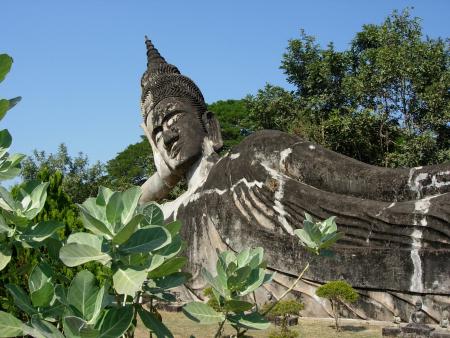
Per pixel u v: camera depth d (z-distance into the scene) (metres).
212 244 10.85
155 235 2.00
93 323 1.88
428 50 20.14
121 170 34.22
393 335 7.80
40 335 1.93
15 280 4.39
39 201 2.33
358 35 22.55
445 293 8.28
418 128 20.58
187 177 12.62
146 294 2.31
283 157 10.60
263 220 10.23
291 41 23.05
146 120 13.38
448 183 9.19
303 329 8.39
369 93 20.75
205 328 8.56
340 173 10.09
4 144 2.51
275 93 22.64
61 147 27.25
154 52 14.20
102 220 2.04
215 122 12.86
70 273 4.55
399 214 8.97
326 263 9.25
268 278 2.45
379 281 8.79
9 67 2.20
